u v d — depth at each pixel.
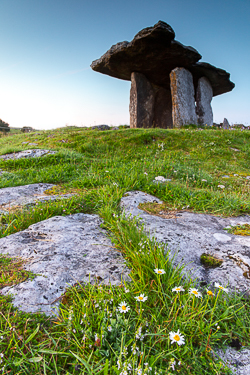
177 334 1.29
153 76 15.77
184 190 4.22
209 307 1.63
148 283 1.75
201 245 2.39
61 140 9.55
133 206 3.41
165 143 8.30
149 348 1.35
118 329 1.43
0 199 3.86
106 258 2.15
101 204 3.43
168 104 17.77
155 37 11.58
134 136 8.71
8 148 8.27
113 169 5.39
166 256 2.02
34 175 5.53
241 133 9.79
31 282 1.78
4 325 1.44
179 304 1.59
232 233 2.71
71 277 1.88
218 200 3.84
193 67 14.59
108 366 1.24
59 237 2.45
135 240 2.27
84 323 1.45
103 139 8.84
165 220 3.02
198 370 1.29
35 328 1.44
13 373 1.21
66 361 1.29
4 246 2.28
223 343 1.43
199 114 15.19
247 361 1.34
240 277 1.93
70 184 4.79
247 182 5.25
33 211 3.15
